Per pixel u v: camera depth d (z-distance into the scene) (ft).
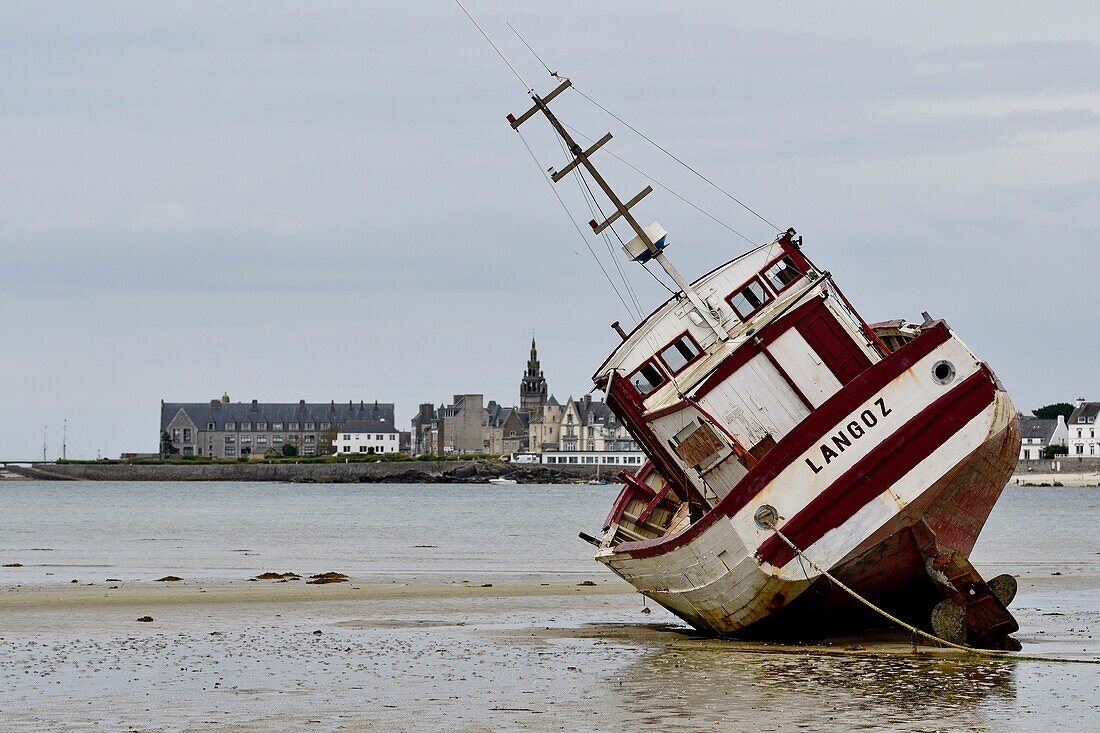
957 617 128.16
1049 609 174.81
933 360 126.41
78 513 573.33
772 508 126.21
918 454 125.18
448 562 276.21
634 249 144.46
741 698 106.42
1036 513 577.43
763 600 128.98
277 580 223.30
